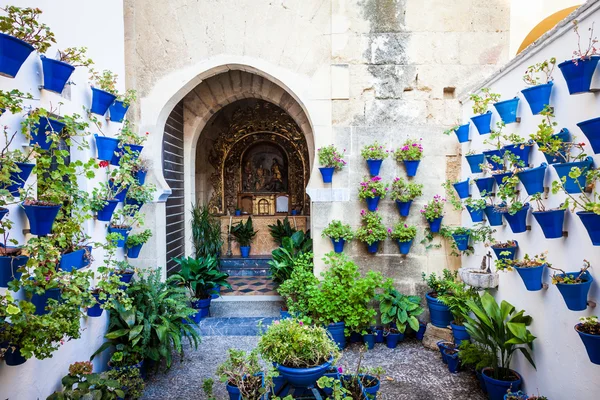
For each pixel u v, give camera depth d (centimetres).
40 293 213
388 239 480
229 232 770
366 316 446
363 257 482
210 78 584
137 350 356
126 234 410
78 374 296
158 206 480
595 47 231
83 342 339
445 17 467
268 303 557
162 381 374
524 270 273
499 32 465
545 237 260
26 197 236
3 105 194
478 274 364
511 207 289
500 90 366
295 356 252
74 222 251
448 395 341
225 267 725
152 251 471
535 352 296
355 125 475
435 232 473
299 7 471
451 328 419
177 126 575
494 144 356
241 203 859
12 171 212
